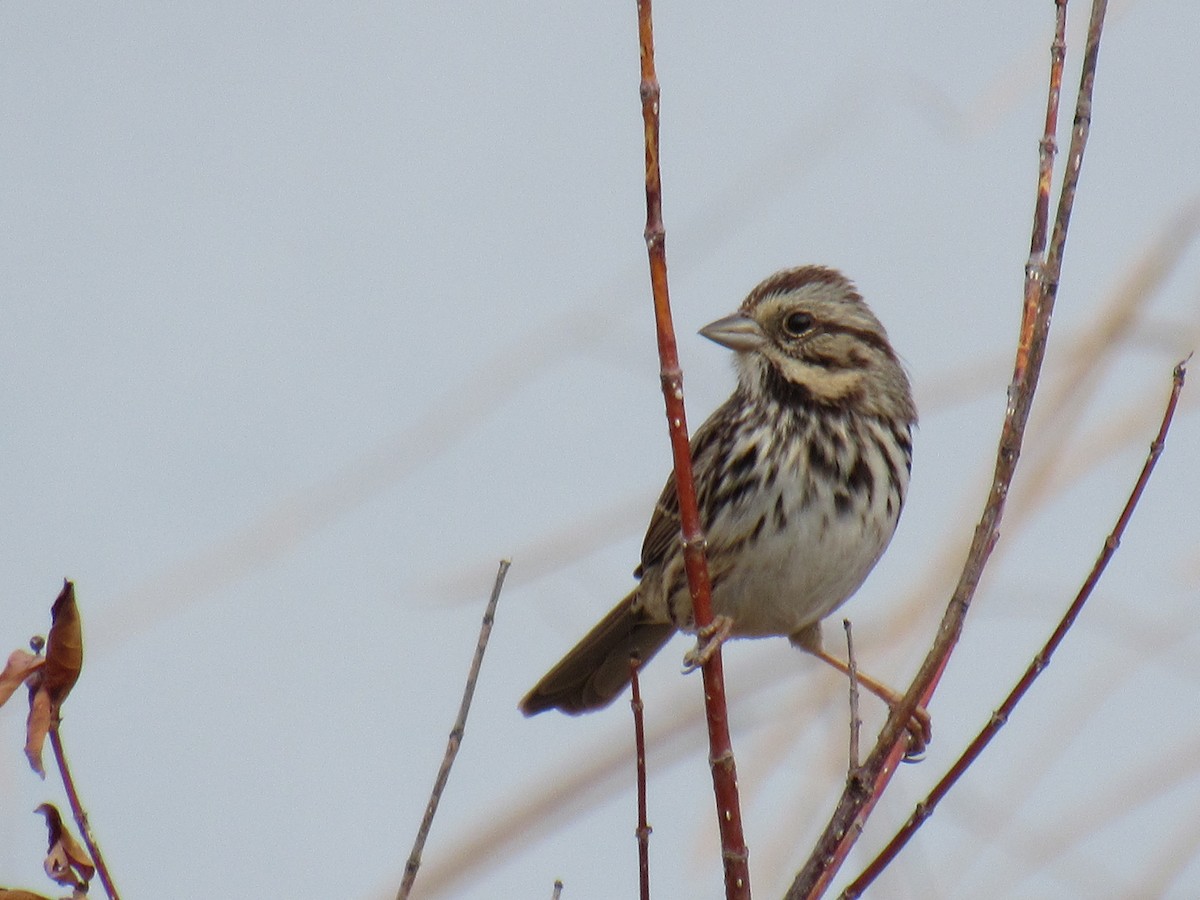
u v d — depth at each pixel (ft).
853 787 21.77
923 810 21.79
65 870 18.88
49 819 18.92
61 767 18.92
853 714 22.26
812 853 21.71
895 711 22.40
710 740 21.86
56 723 18.86
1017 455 22.65
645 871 21.66
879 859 21.84
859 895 21.85
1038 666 22.07
